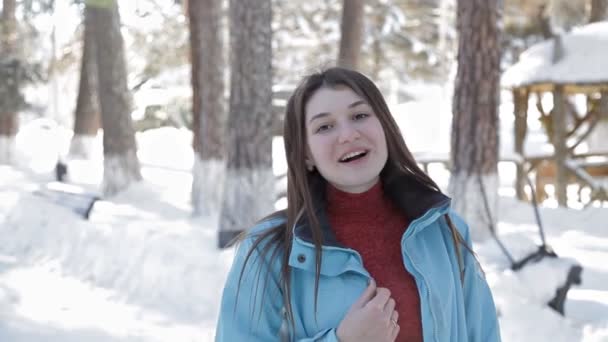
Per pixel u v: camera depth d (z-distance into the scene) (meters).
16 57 21.53
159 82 29.17
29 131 30.80
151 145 26.73
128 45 28.94
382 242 1.71
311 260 1.61
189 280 6.91
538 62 12.23
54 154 24.66
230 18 8.51
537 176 14.49
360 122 1.68
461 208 7.89
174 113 29.53
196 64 11.80
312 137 1.68
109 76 13.88
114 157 13.62
